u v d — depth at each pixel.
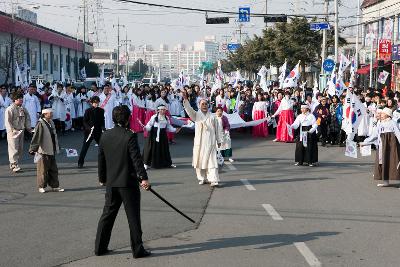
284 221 9.15
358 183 12.98
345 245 7.74
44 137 11.56
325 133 21.48
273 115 23.00
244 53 65.50
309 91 31.48
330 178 13.68
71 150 15.05
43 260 7.04
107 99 22.64
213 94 32.44
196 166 12.38
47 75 59.69
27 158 17.22
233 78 45.78
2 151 18.97
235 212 9.80
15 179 13.37
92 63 80.31
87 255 7.27
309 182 13.05
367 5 49.91
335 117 21.44
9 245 7.71
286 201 10.80
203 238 8.10
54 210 9.95
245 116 25.70
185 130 26.34
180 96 26.75
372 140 12.93
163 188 12.14
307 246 7.68
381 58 38.81
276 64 50.88
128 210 7.20
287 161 16.81
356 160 17.27
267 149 19.92
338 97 22.14
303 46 44.59
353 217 9.48
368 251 7.46
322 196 11.34
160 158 15.09
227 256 7.21
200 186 12.41
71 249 7.54
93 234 8.30
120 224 8.92
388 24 44.12
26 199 10.93
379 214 9.72
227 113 25.94
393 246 7.70
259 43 59.56
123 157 7.21
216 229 8.62
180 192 11.69
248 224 8.94
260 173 14.41
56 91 25.62
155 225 8.85
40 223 8.97
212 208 10.13
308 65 48.72
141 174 7.20
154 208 10.12
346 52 60.06
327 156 18.30
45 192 11.69
